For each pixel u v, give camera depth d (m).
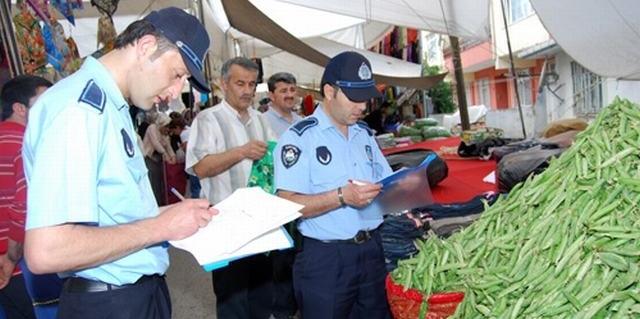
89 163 1.24
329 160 2.11
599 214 1.50
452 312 1.68
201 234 1.47
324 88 2.11
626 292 1.28
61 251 1.18
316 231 2.11
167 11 1.39
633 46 3.95
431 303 1.69
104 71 1.37
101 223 1.37
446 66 15.91
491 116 11.55
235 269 3.02
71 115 1.24
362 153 2.23
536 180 1.82
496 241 1.74
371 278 2.16
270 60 15.50
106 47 3.76
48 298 2.58
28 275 2.52
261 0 9.12
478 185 4.03
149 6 6.09
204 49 1.42
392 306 1.85
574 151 1.76
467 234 1.90
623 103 1.80
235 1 5.82
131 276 1.46
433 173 3.99
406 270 1.87
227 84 3.03
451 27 7.08
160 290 1.56
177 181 7.92
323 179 2.11
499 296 1.53
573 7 3.95
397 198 2.02
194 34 1.39
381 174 2.35
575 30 4.20
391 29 11.60
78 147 1.22
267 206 1.62
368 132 2.35
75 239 1.20
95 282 1.43
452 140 7.54
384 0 6.65
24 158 1.32
